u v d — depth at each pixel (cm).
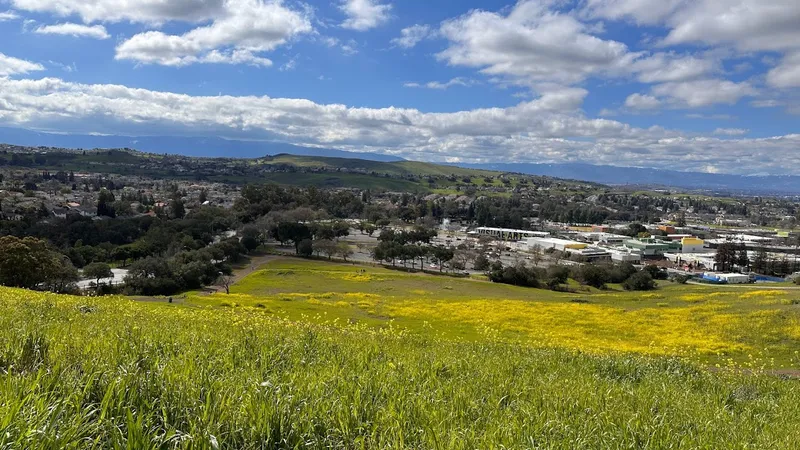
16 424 344
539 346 1803
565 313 4347
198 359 698
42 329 820
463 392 710
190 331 1042
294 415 471
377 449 447
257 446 421
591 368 1316
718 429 714
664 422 684
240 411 459
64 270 6306
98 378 500
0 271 5416
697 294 5444
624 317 4141
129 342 726
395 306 4759
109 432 391
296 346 959
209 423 419
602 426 623
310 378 663
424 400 631
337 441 462
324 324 1750
